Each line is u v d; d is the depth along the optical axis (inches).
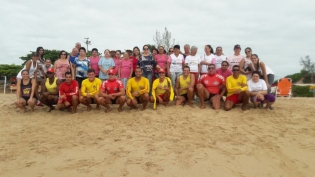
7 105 347.9
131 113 283.7
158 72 327.6
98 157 182.1
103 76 335.9
